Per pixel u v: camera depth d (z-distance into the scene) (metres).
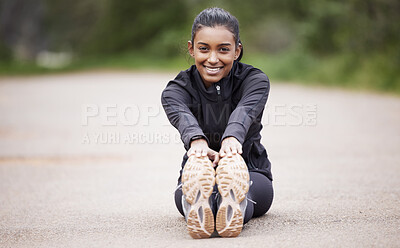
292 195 5.91
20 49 62.31
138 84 27.34
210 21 4.11
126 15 59.19
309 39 34.53
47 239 4.41
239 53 4.37
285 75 29.34
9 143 10.84
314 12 34.44
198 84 4.33
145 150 10.00
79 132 12.31
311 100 18.22
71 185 6.94
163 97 4.34
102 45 60.38
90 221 5.00
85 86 26.80
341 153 9.00
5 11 61.00
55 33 71.88
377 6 24.22
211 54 4.11
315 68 28.45
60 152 9.82
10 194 6.42
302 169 7.63
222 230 3.92
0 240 4.43
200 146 3.96
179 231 4.46
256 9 45.16
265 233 4.21
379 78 22.67
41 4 65.38
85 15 70.06
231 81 4.36
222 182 3.83
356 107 16.30
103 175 7.62
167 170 7.96
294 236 4.09
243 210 4.00
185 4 55.41
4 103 19.30
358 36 24.89
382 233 4.15
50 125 13.58
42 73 42.94
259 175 4.59
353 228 4.34
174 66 43.62
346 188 6.22
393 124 12.65
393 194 5.79
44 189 6.72
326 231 4.26
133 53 56.91
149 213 5.24
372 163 7.97
